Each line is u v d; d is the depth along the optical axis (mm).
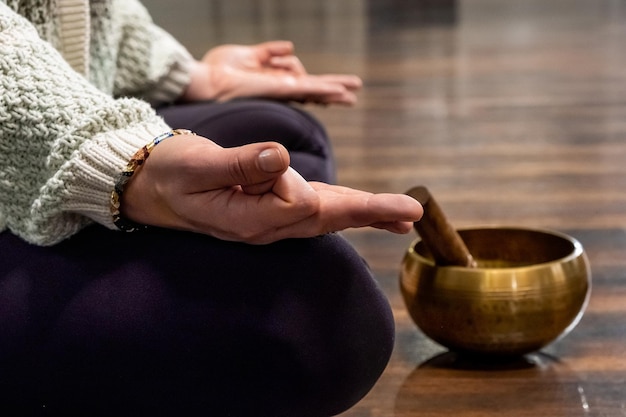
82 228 946
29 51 934
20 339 914
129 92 1521
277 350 872
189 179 837
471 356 1258
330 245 893
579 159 2336
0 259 957
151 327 882
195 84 1596
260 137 1320
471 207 1965
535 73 3621
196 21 5711
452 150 2486
